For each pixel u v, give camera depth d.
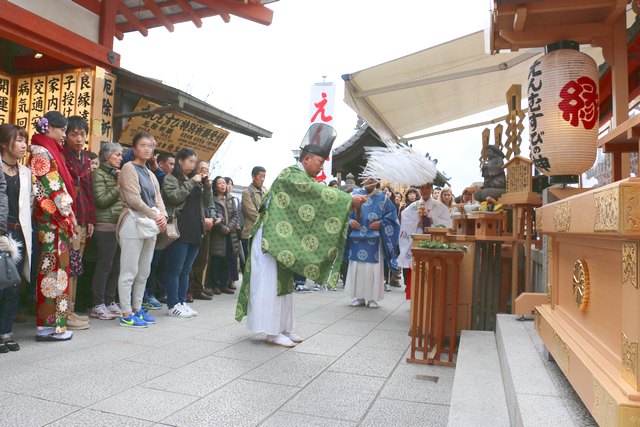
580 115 3.10
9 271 3.18
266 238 3.97
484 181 5.56
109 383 2.93
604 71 5.21
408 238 6.31
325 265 4.02
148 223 4.57
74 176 4.46
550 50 3.36
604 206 1.37
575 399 1.86
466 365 2.95
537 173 5.24
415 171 3.84
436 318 4.26
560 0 2.94
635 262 1.31
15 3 5.70
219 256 7.01
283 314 4.18
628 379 1.34
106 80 6.58
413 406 2.72
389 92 6.52
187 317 5.21
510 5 2.96
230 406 2.62
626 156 3.18
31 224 3.80
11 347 3.62
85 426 2.29
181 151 5.51
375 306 6.38
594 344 1.71
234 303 6.31
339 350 3.99
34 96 6.71
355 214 6.46
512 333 3.08
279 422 2.42
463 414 2.15
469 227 5.75
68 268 4.07
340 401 2.77
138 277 4.77
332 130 4.23
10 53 7.04
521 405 1.79
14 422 2.31
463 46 5.49
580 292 1.88
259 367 3.40
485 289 4.29
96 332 4.33
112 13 6.88
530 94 3.28
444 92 6.97
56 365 3.28
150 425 2.33
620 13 2.99
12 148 3.58
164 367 3.31
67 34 6.11
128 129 6.94
